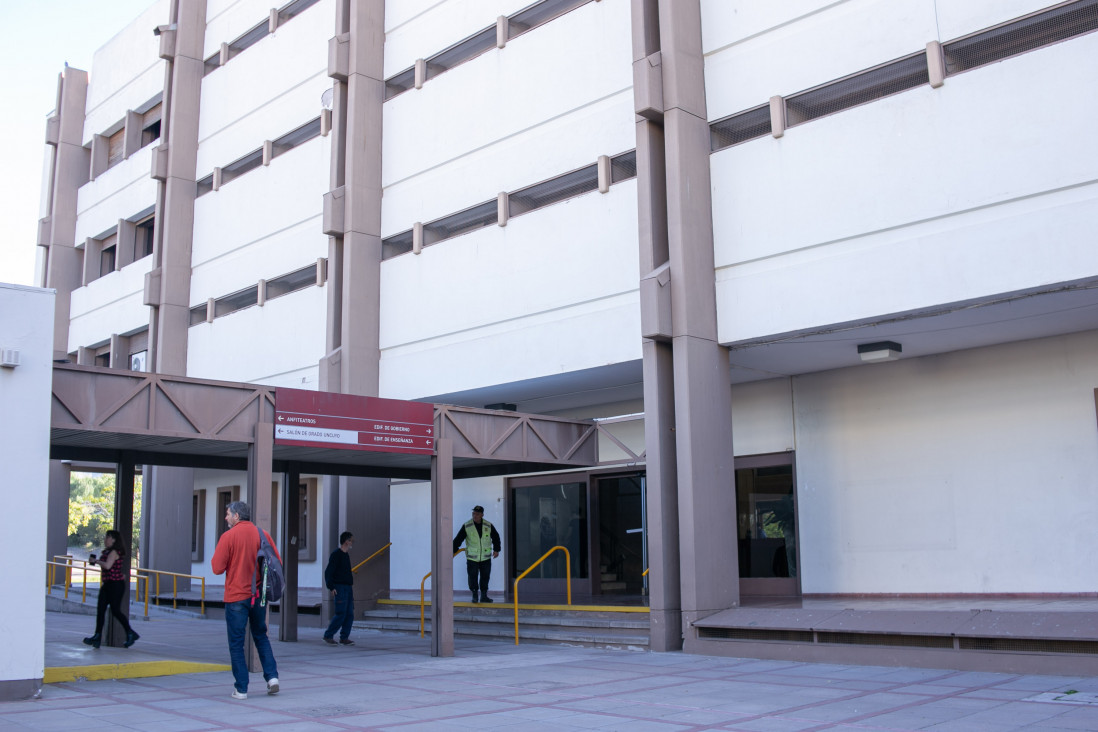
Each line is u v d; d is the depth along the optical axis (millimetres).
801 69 14602
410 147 21078
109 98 33875
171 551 28406
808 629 12523
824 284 14016
